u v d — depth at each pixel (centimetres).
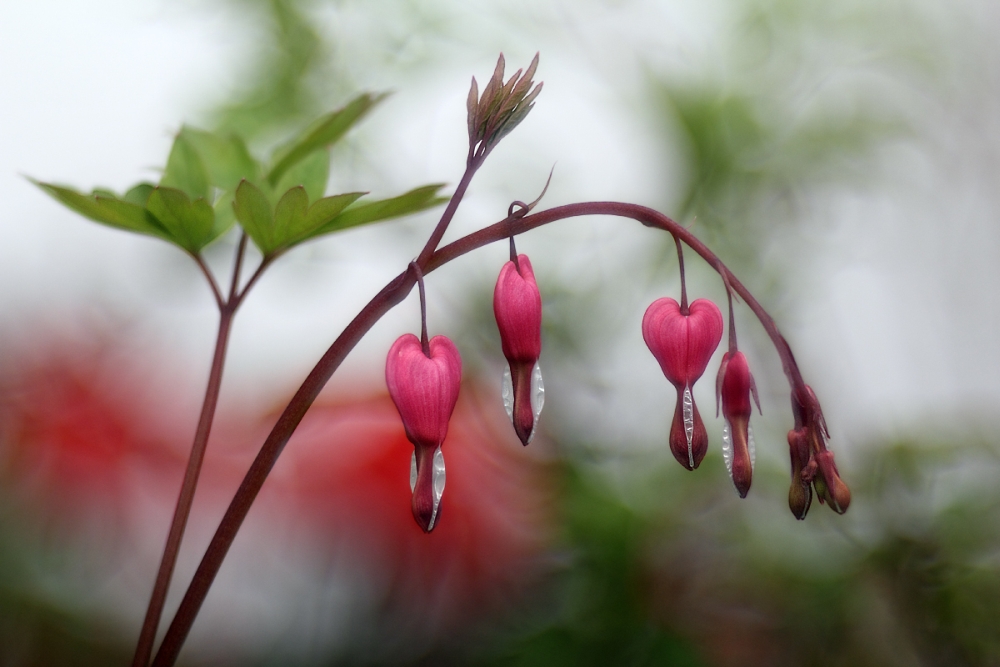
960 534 78
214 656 73
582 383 82
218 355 59
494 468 75
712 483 79
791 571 77
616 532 74
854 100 93
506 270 56
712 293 87
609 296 85
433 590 72
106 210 59
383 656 70
